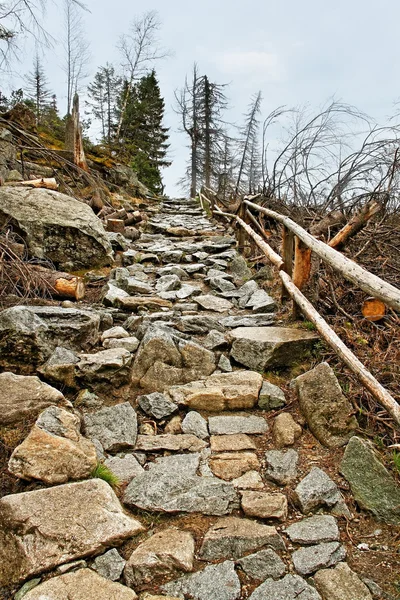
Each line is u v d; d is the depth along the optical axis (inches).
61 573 63.7
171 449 93.9
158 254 266.7
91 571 64.3
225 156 626.5
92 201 345.4
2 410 90.8
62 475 78.2
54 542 66.7
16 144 307.7
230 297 189.5
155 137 1270.9
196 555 69.0
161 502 78.5
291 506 80.3
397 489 78.9
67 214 212.1
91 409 105.1
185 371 120.3
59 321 127.0
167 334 124.6
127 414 102.3
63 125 767.1
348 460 87.0
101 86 1299.2
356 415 100.3
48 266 198.1
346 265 101.8
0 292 144.6
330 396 100.4
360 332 131.5
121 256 246.4
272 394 111.0
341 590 62.3
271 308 168.2
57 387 109.7
